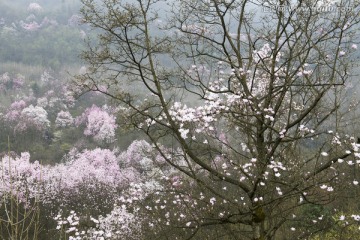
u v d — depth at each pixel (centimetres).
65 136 7162
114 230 1525
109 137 6412
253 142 773
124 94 788
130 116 771
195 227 744
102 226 1435
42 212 3039
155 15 804
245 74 761
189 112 734
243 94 745
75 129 7456
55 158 6319
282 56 806
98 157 4741
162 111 792
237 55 788
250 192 715
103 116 6975
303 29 685
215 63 802
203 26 816
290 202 960
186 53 798
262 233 744
